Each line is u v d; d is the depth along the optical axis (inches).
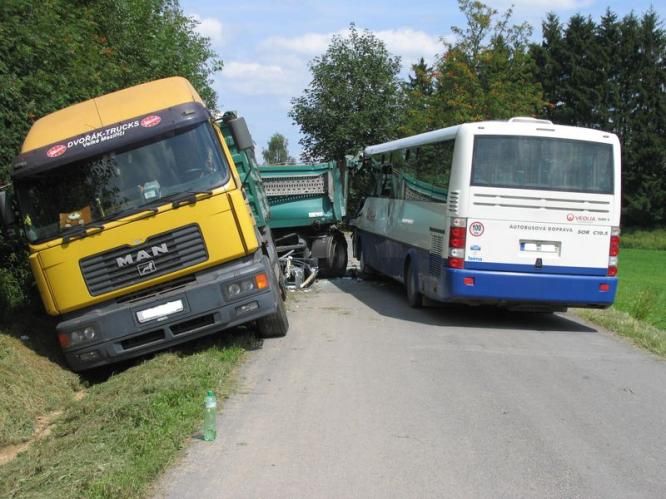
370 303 584.1
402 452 231.9
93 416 272.8
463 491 201.0
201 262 348.5
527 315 539.5
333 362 360.2
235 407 280.2
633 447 242.2
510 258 454.0
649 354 402.0
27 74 387.9
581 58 2452.0
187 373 315.0
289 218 716.7
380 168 703.1
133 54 633.6
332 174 723.4
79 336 344.5
